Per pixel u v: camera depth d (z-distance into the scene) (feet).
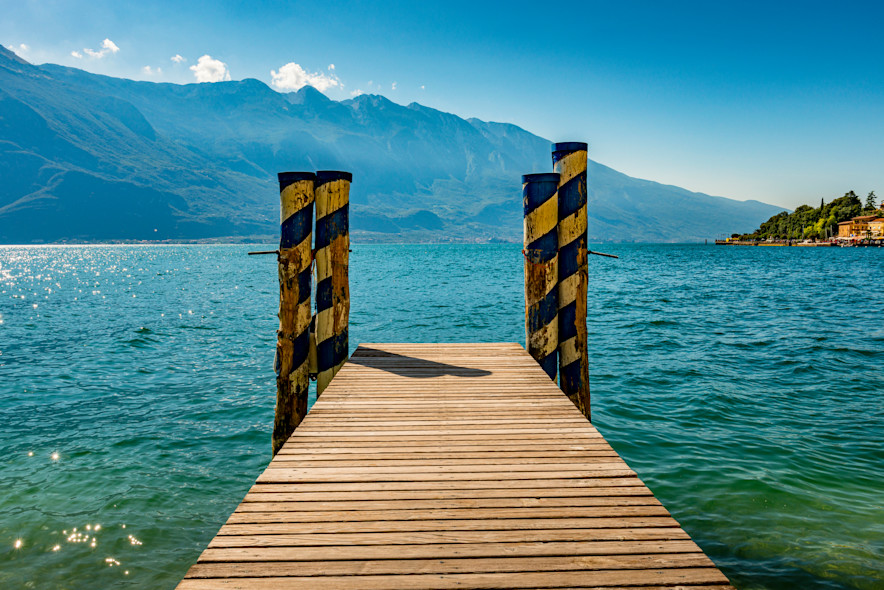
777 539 14.98
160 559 14.70
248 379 35.04
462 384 18.49
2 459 21.59
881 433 23.04
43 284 130.72
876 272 151.94
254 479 19.84
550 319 20.13
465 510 9.66
